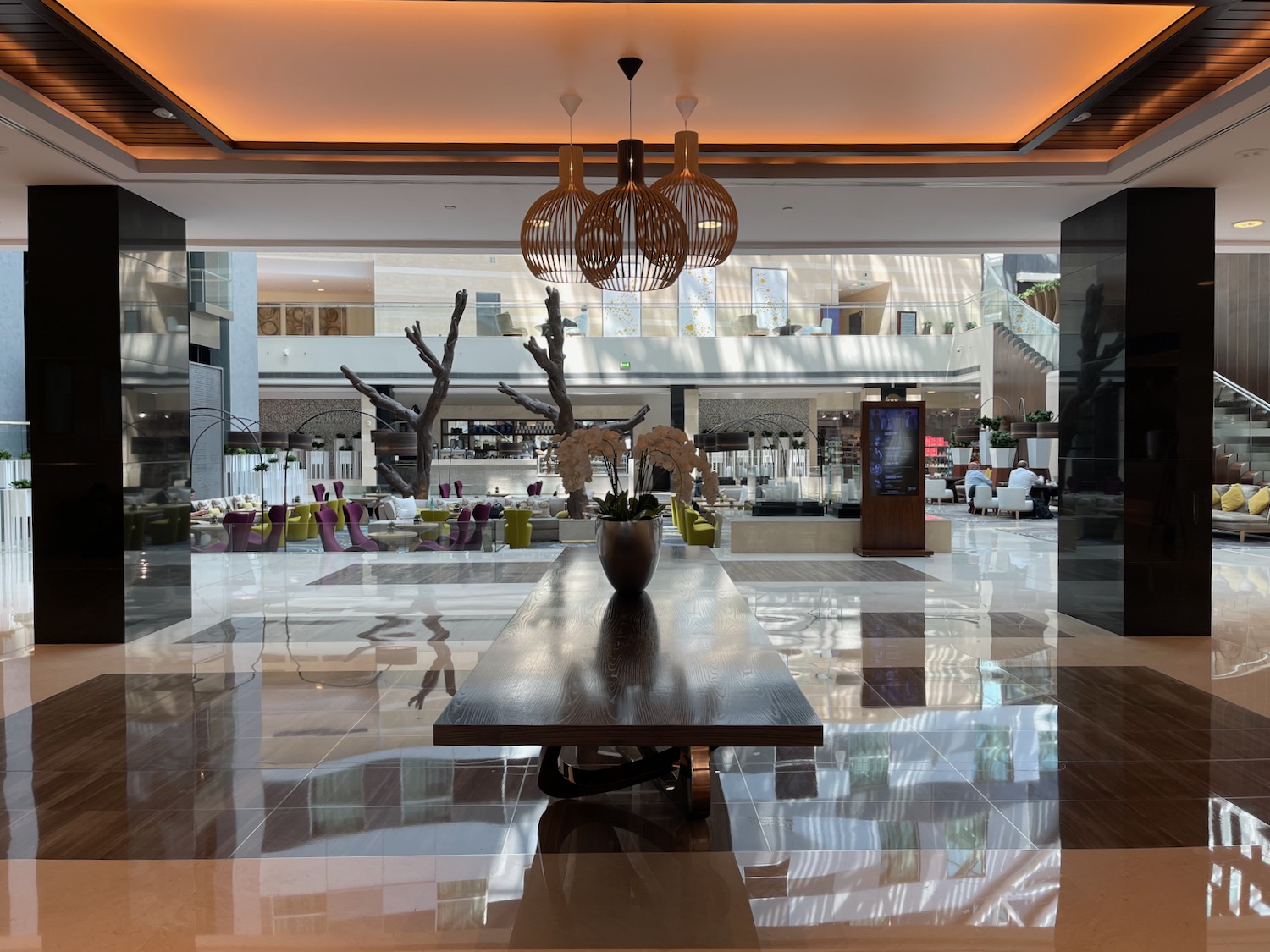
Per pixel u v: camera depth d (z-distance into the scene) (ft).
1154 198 20.43
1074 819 10.44
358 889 8.83
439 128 19.22
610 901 8.59
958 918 8.28
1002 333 64.39
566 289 69.05
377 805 10.91
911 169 19.83
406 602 24.88
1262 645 19.53
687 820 10.44
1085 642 19.77
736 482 56.80
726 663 9.20
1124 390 20.51
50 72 15.03
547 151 19.54
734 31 14.61
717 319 69.46
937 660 18.02
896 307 70.33
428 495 48.83
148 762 12.41
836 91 17.13
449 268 71.72
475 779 11.78
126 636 20.13
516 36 14.73
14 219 23.50
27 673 17.39
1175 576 20.52
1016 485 53.31
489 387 68.59
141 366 21.01
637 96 17.42
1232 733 13.51
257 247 26.78
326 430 80.59
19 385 47.67
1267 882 8.96
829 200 21.59
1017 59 15.75
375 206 22.31
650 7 13.88
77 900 8.65
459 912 8.40
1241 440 45.27
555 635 10.46
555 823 10.39
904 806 10.84
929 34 14.76
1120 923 8.18
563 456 12.88
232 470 58.03
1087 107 16.38
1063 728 13.76
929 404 77.51
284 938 7.96
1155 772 11.93
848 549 36.68
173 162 19.22
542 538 37.96
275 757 12.60
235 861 9.46
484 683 8.52
